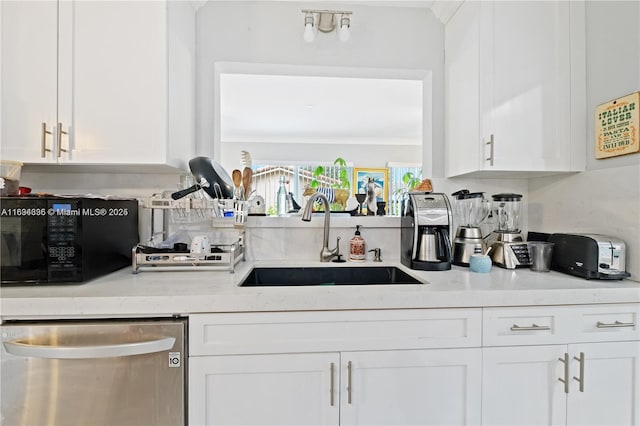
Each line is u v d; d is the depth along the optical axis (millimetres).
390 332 1062
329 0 1705
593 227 1415
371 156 6648
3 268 1062
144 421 990
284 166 6504
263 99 3848
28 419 960
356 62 1743
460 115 1611
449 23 1723
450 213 1474
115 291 1044
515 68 1444
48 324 976
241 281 1213
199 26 1677
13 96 1270
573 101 1472
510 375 1092
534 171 1476
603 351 1115
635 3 1261
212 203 1405
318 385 1048
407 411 1069
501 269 1454
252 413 1030
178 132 1444
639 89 1247
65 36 1286
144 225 1606
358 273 1634
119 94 1298
